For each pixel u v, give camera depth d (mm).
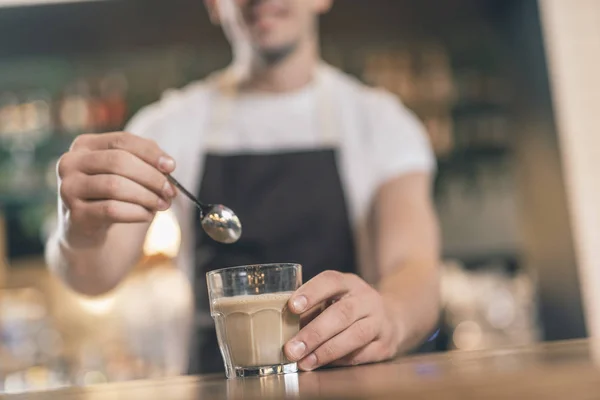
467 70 3691
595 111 3463
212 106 2359
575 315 3389
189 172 2295
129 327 3457
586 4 3496
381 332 1093
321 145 2303
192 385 899
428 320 1531
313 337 992
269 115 2330
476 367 814
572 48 3486
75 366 3459
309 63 2361
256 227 2223
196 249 2223
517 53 3516
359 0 3379
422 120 3631
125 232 1620
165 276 3445
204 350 2127
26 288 3621
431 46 3664
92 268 1567
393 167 2244
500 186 3639
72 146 1268
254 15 2223
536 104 3490
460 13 3455
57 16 3322
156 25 3350
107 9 3318
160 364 3395
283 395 650
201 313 2168
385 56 3652
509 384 602
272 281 993
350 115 2342
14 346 3436
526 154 3512
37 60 3441
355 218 2260
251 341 982
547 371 686
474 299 3531
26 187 3504
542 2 3482
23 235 3607
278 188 2266
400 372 828
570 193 3438
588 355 859
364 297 1077
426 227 2123
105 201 1208
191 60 3553
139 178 1194
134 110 3566
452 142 3633
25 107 3549
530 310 3508
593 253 3406
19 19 3318
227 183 2277
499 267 3629
